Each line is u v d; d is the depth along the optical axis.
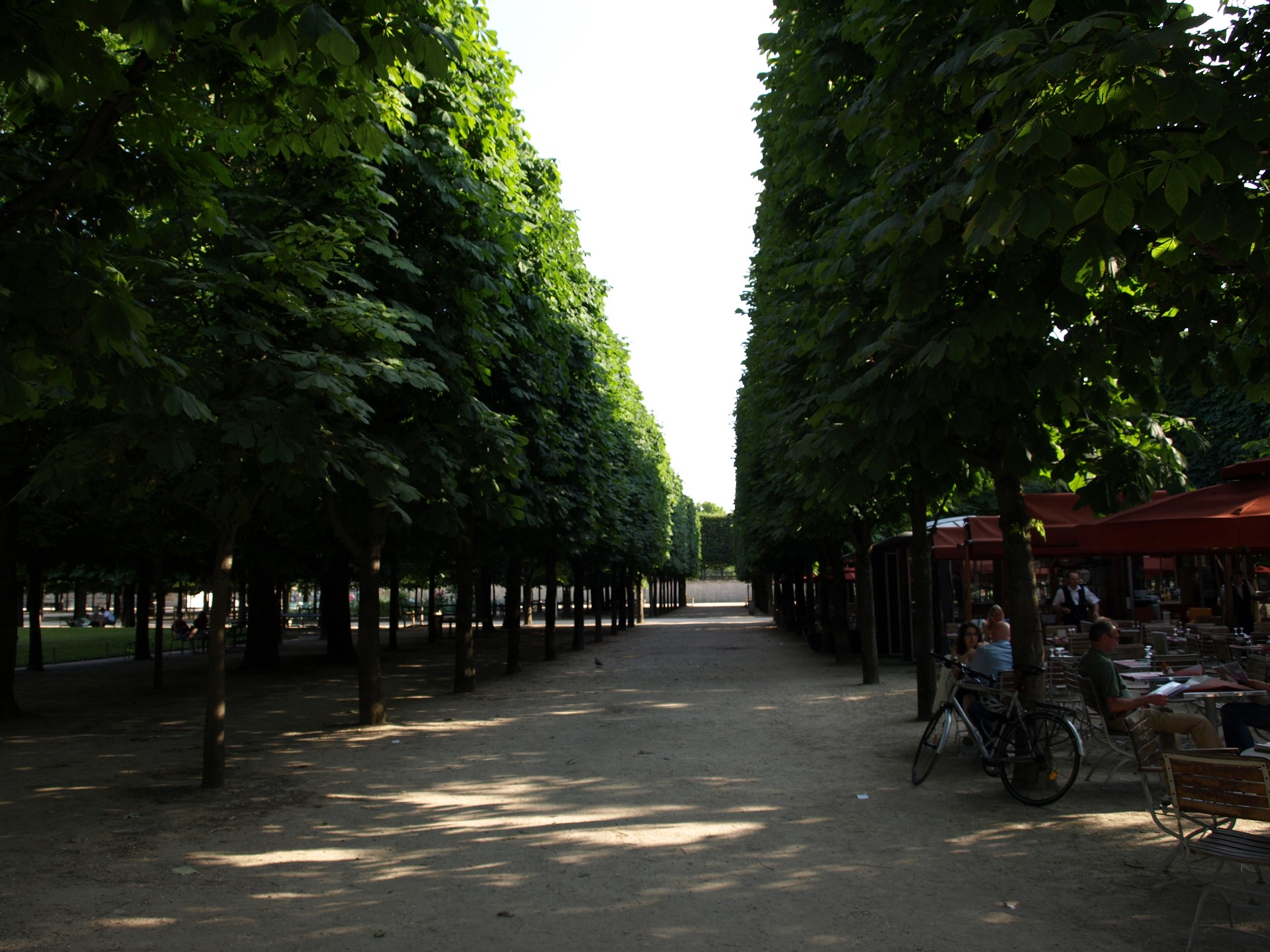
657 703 15.00
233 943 4.61
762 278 12.28
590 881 5.57
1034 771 7.45
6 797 8.35
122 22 3.77
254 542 20.09
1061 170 4.35
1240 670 8.52
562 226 16.02
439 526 11.80
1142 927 4.63
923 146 6.78
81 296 4.53
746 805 7.54
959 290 6.35
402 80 5.52
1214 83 3.87
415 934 4.71
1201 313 5.93
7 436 12.48
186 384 7.37
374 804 7.82
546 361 15.51
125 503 9.38
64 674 24.30
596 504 20.66
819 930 4.68
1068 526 9.62
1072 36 3.93
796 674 19.89
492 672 22.27
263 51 3.98
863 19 6.82
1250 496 8.95
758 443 17.14
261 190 9.48
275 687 18.97
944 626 20.89
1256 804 4.35
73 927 4.87
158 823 7.24
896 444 6.35
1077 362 5.98
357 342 9.02
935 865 5.79
